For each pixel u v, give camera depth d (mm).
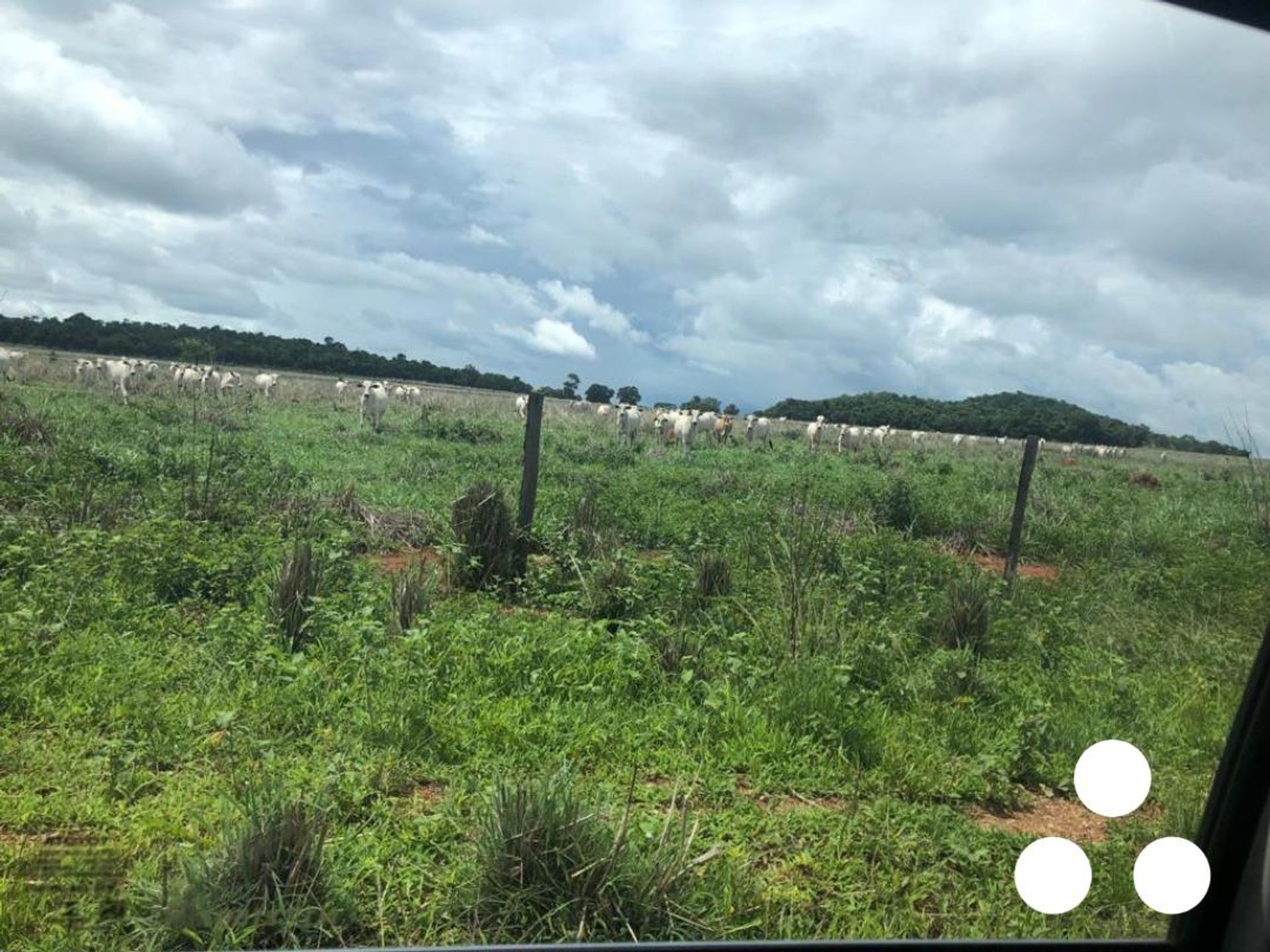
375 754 4770
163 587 7105
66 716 4801
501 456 17219
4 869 3459
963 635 7867
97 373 25719
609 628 7426
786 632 7090
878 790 5094
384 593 7297
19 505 8820
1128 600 9555
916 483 17469
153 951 3166
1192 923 3305
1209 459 25438
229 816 3660
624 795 4625
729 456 24344
